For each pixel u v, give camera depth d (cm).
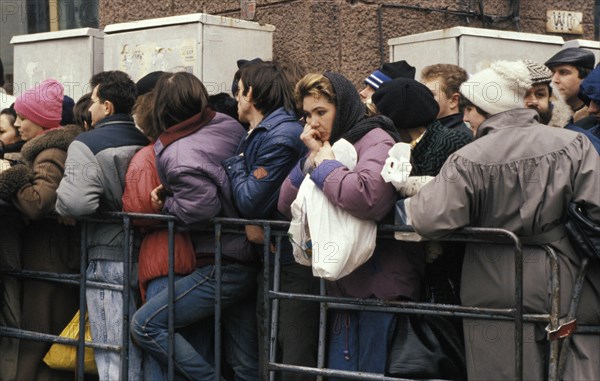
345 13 716
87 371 568
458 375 452
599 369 434
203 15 666
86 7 870
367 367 469
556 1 789
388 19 729
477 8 761
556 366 429
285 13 719
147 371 538
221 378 527
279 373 503
